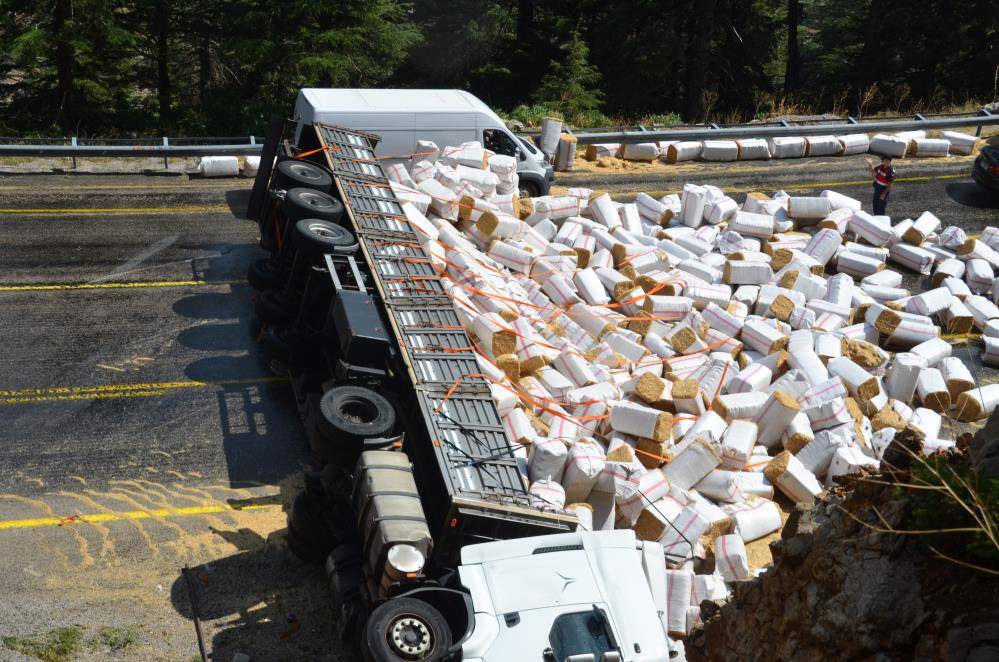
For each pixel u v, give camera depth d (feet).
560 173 79.05
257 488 37.52
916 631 17.62
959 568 17.35
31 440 38.37
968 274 62.49
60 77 103.91
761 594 23.41
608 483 36.70
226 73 120.88
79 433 39.24
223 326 49.14
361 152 51.90
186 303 51.08
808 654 19.84
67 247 55.77
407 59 133.08
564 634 24.54
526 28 137.28
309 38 102.89
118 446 38.81
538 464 36.52
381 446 31.27
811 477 40.29
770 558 37.47
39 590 30.86
